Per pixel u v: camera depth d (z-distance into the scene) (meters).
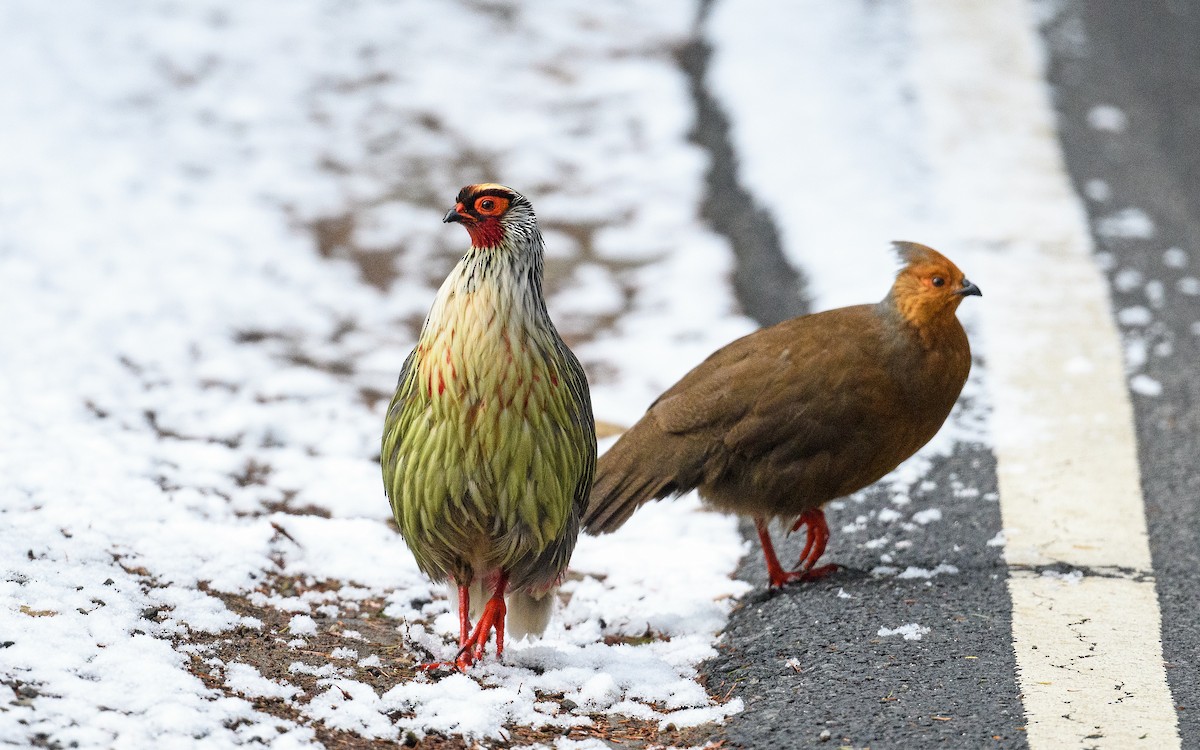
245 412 12.49
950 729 7.14
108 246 16.02
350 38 24.17
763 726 7.34
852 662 8.02
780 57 22.41
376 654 8.27
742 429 9.33
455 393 7.55
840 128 19.58
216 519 10.10
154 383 12.81
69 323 13.72
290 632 8.39
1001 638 8.27
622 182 19.22
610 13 25.83
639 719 7.59
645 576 9.98
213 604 8.46
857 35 23.36
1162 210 17.33
